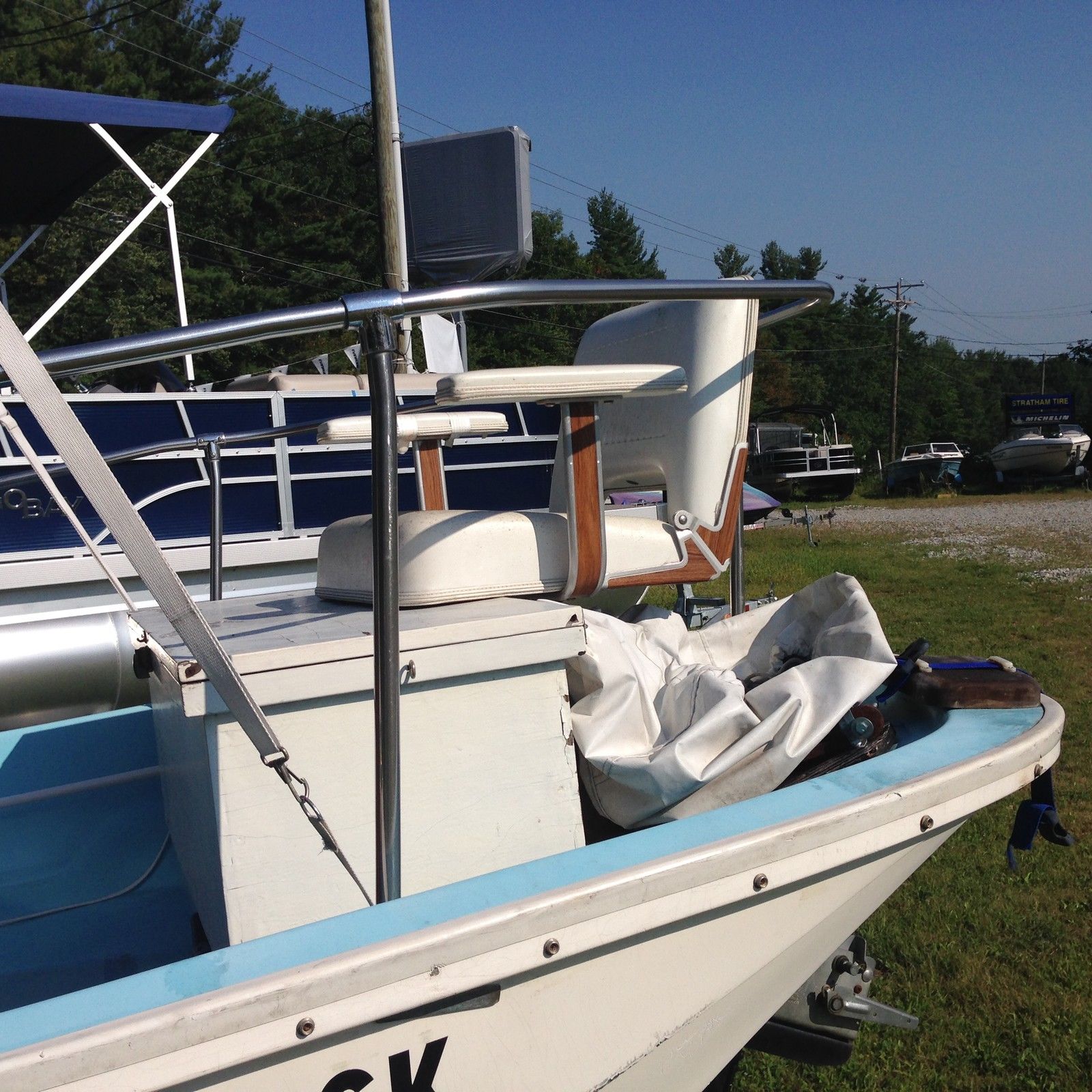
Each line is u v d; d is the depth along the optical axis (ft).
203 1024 3.19
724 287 5.71
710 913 4.35
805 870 4.42
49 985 5.85
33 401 3.52
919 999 8.89
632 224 185.47
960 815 4.98
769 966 4.81
